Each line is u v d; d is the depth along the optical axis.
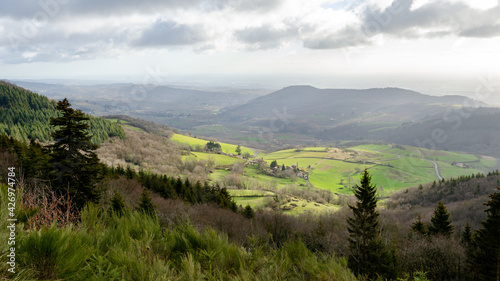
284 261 4.02
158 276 2.95
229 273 3.60
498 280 9.94
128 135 150.38
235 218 35.62
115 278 2.79
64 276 2.65
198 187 73.62
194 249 4.01
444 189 105.25
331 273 4.01
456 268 21.66
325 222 54.94
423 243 24.42
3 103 135.38
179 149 157.75
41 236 2.69
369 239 21.34
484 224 19.11
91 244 3.46
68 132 19.86
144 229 4.12
